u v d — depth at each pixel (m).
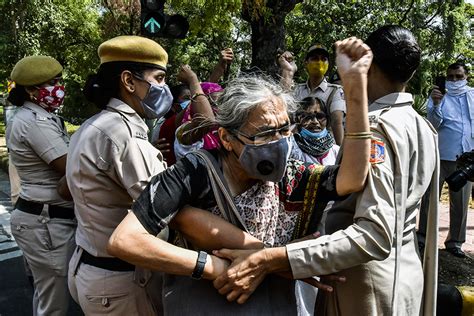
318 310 1.90
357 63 1.58
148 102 2.08
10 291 4.14
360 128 1.58
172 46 16.33
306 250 1.56
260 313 1.56
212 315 1.54
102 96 2.07
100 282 1.98
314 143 2.95
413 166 1.74
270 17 6.89
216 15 7.75
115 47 2.02
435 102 4.73
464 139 4.69
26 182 2.70
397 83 1.79
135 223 1.48
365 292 1.72
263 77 1.63
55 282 2.70
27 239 2.68
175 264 1.49
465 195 4.50
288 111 1.60
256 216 1.59
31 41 15.86
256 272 1.54
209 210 1.58
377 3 15.82
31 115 2.69
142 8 5.59
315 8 15.49
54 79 2.79
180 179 1.53
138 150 1.96
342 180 1.59
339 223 1.82
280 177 1.55
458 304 3.10
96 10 19.09
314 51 4.15
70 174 2.04
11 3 15.12
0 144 12.78
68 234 2.70
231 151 1.60
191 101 2.88
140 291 2.02
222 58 4.06
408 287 1.77
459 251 4.57
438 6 16.09
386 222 1.59
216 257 1.53
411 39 1.77
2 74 17.36
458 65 4.75
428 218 1.90
